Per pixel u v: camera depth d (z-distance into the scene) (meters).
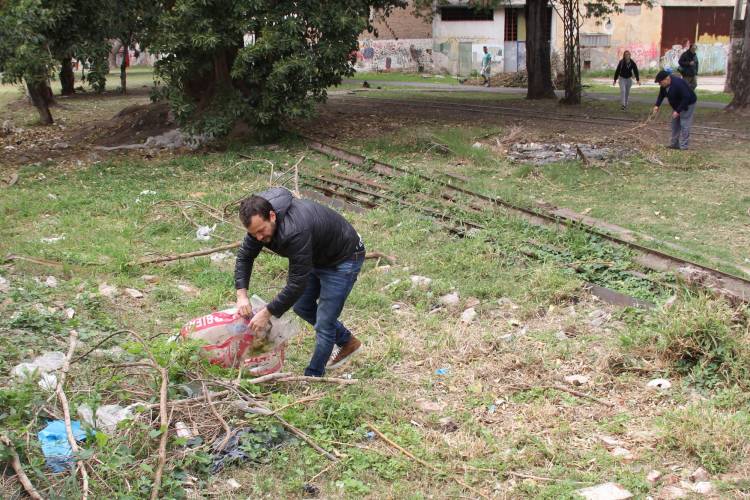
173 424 4.83
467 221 10.41
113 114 24.58
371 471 4.64
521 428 5.18
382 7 21.33
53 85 36.91
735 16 30.03
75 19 16.36
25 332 6.39
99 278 8.27
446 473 4.59
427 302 7.72
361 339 6.74
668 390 5.76
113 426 4.68
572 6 25.70
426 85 37.56
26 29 15.04
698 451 4.77
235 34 16.50
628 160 15.21
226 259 9.19
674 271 8.09
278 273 8.59
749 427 5.00
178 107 16.61
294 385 5.64
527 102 26.88
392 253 9.26
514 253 9.06
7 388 5.11
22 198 12.34
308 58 16.44
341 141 17.48
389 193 12.26
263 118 16.77
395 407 5.43
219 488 4.40
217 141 17.67
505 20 43.06
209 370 5.48
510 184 13.40
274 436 4.79
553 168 14.46
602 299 7.82
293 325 5.81
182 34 16.03
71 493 4.05
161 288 7.95
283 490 4.39
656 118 21.23
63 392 4.84
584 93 31.19
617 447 4.96
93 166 15.54
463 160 15.52
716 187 12.98
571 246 9.27
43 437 4.50
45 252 9.05
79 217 11.12
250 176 14.30
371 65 47.34
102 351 6.09
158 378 5.18
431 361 6.27
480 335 6.84
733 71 30.42
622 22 43.06
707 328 6.00
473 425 5.21
